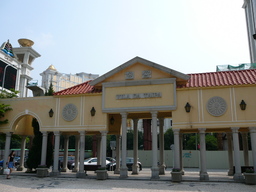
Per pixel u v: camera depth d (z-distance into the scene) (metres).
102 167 17.39
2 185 14.41
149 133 37.94
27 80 65.38
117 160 21.61
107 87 18.62
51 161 21.41
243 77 17.41
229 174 19.97
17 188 13.39
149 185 14.51
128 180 16.73
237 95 16.28
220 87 16.59
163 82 17.59
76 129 18.73
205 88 16.83
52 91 23.42
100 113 18.50
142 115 21.39
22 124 23.42
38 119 19.73
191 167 36.00
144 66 18.28
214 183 15.23
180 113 16.98
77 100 19.20
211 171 27.70
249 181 14.71
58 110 19.44
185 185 14.52
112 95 18.41
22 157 23.67
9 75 50.34
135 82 18.08
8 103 20.73
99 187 13.77
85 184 14.91
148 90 17.81
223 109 16.31
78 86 20.75
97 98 18.81
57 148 19.02
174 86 17.36
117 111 18.06
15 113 20.44
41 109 19.88
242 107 15.85
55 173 18.73
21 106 20.41
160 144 21.06
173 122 16.98
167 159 37.34
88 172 23.45
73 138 63.22
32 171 21.22
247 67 22.73
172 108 17.11
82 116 18.81
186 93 17.20
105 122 18.28
